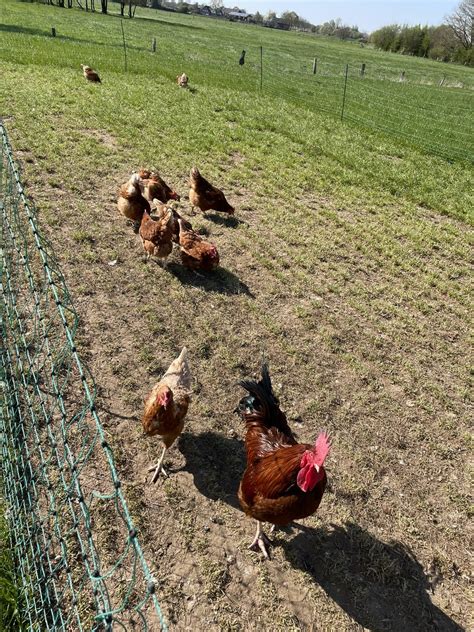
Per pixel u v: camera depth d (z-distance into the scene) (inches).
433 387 76.0
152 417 51.1
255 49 553.0
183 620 43.6
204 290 88.7
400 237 123.6
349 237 117.8
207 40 566.9
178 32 608.1
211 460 58.6
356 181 154.1
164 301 83.7
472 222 136.9
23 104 163.2
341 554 51.0
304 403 69.3
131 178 97.3
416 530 54.5
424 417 70.7
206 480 56.1
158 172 132.6
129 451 57.6
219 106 212.7
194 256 90.3
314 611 46.1
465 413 72.7
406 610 47.4
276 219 120.7
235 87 266.8
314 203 135.0
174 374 57.8
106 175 123.8
